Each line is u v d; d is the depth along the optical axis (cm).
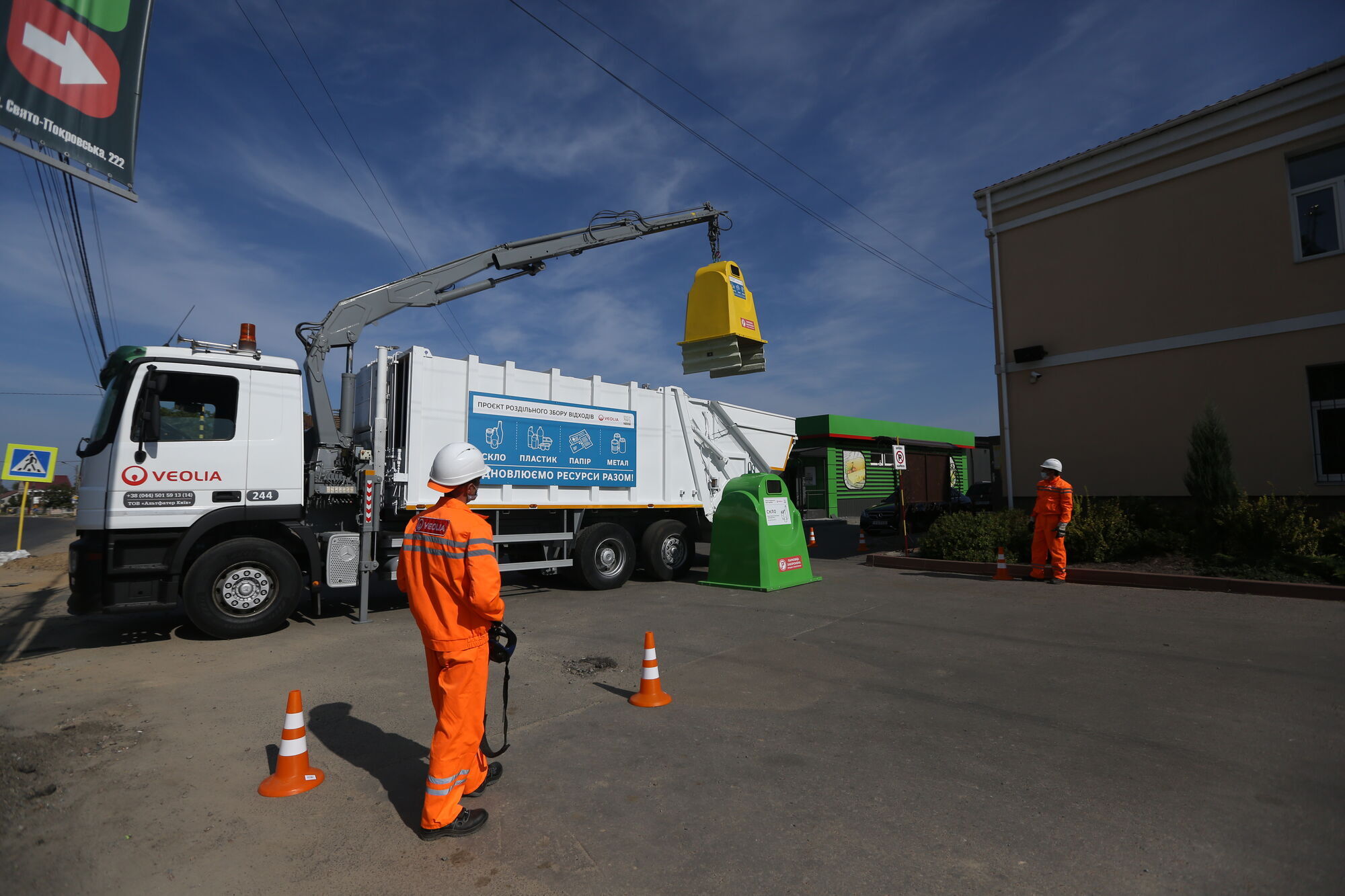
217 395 790
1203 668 573
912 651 652
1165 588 943
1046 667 591
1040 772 390
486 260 1090
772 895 280
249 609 768
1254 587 880
